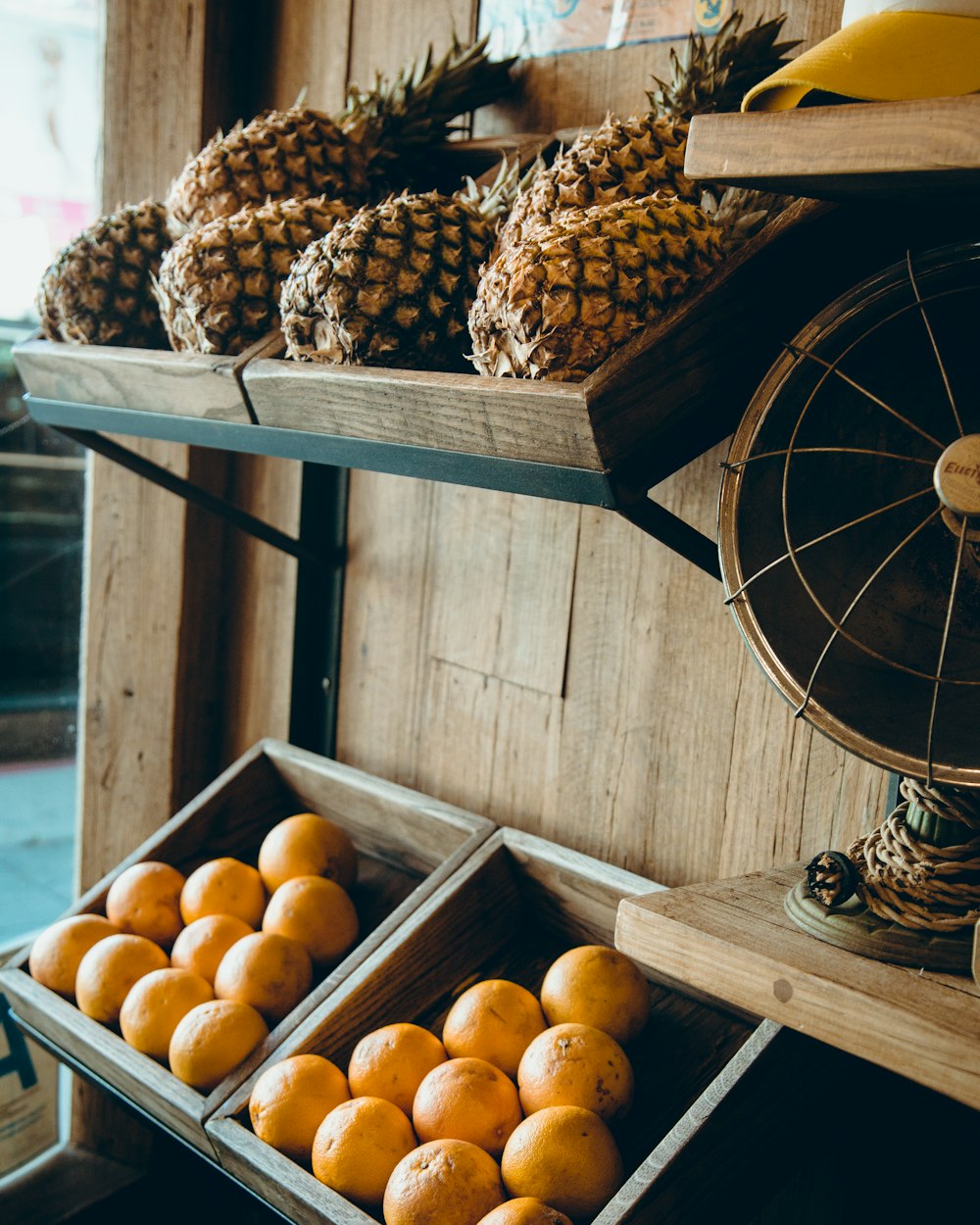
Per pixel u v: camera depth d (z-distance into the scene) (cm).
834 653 73
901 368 75
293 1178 93
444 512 142
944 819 72
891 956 69
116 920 132
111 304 121
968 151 56
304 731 162
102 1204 166
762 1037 84
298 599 158
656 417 78
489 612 137
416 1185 85
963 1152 97
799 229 79
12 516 215
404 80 129
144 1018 112
